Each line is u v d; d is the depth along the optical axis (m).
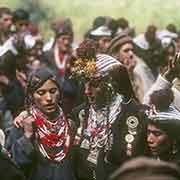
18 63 9.88
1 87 8.66
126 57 9.30
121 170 1.70
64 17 18.06
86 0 18.33
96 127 5.48
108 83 5.50
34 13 17.73
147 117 5.24
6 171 4.45
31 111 5.66
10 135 5.68
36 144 5.59
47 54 10.87
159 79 6.41
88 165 5.50
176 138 5.18
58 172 5.57
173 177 1.69
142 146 5.27
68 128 5.63
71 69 5.78
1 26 11.55
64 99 7.56
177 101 6.19
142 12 18.52
